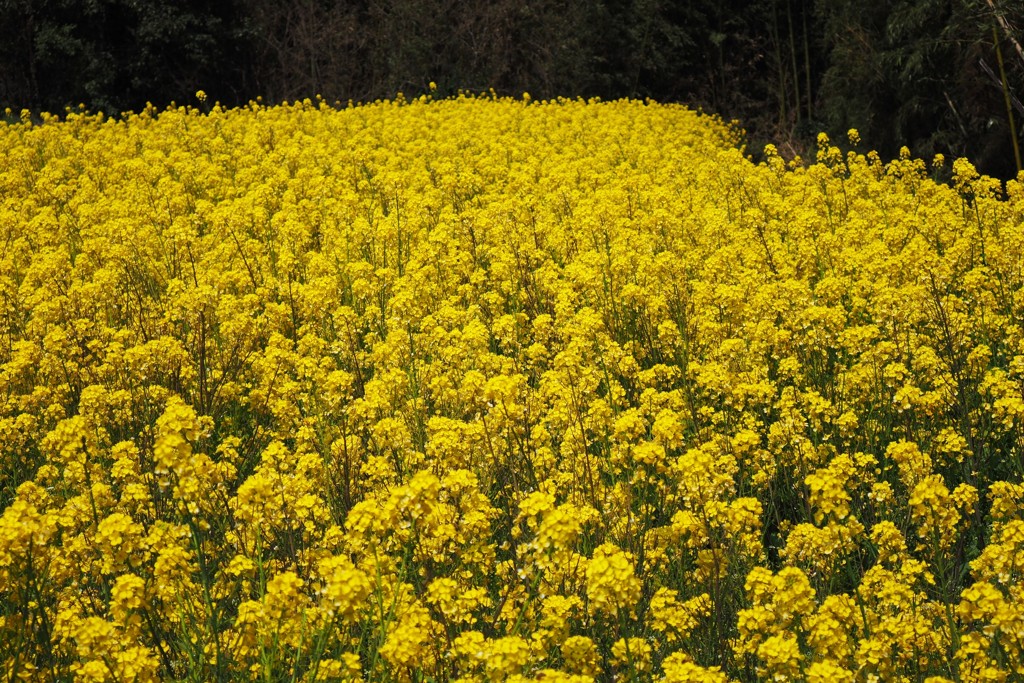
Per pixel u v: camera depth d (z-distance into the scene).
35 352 6.55
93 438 5.05
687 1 32.69
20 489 4.67
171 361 6.34
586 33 30.44
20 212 12.11
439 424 5.04
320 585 3.72
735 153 15.04
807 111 32.41
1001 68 15.14
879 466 5.52
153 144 16.67
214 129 19.00
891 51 19.09
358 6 34.06
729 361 6.62
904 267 7.87
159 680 3.58
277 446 4.86
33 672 3.70
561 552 3.89
